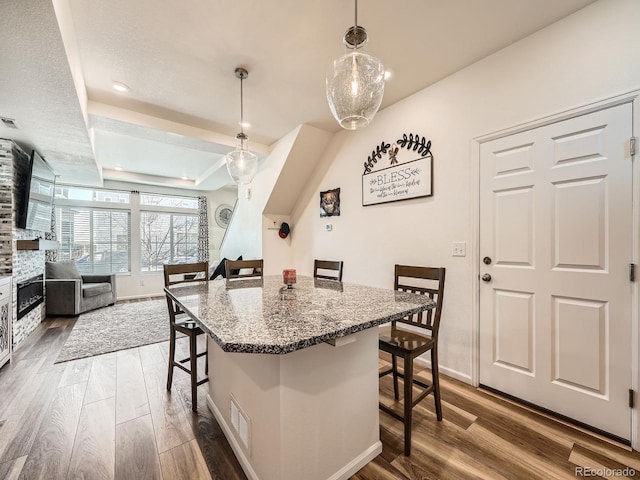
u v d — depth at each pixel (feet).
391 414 5.14
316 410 4.02
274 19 5.78
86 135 9.48
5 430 5.48
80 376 7.75
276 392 3.72
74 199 17.65
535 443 5.15
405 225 8.87
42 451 4.92
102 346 10.00
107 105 9.11
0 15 4.53
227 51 6.75
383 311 4.14
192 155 14.87
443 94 7.83
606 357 5.29
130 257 19.38
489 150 6.91
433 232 8.09
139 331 11.68
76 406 6.31
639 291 4.93
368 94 4.60
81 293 14.44
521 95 6.34
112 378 7.64
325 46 6.62
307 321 3.60
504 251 6.66
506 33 6.19
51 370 8.11
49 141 10.05
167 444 5.12
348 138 11.01
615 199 5.18
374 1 5.31
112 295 16.72
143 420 5.82
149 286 19.84
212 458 4.80
